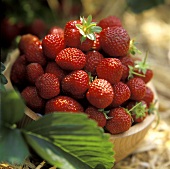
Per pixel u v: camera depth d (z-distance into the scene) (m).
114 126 0.48
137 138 0.51
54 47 0.49
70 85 0.47
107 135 0.41
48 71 0.50
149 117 0.53
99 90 0.46
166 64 0.81
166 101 0.72
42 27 0.75
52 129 0.41
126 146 0.51
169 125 0.67
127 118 0.48
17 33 0.74
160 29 0.91
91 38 0.48
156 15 0.94
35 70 0.50
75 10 0.83
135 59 0.56
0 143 0.38
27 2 0.76
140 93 0.51
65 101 0.47
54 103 0.47
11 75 0.53
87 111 0.47
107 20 0.54
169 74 0.78
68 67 0.47
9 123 0.40
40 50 0.51
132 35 0.88
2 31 0.74
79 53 0.48
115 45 0.49
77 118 0.40
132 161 0.59
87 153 0.43
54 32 0.54
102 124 0.47
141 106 0.51
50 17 0.79
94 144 0.42
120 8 0.88
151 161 0.60
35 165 0.50
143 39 0.87
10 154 0.37
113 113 0.48
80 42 0.49
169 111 0.70
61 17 0.82
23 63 0.53
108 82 0.47
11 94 0.38
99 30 0.49
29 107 0.50
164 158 0.60
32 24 0.74
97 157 0.44
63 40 0.50
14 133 0.39
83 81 0.47
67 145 0.42
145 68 0.53
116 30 0.50
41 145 0.40
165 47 0.86
